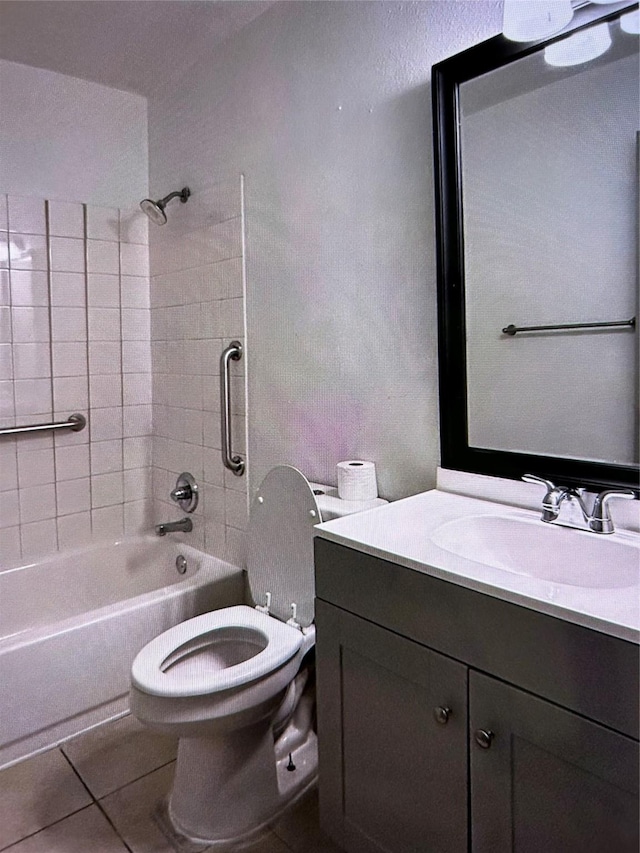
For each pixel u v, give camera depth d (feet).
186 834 5.02
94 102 8.29
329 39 6.02
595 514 4.11
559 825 3.15
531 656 3.19
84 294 8.39
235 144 7.24
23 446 8.02
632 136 4.07
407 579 3.80
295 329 6.64
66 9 6.50
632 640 2.80
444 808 3.72
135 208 8.77
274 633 5.47
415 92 5.30
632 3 3.99
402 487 5.68
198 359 8.09
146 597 6.93
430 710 3.74
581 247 4.36
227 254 7.47
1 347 7.75
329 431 6.34
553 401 4.58
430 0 5.15
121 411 8.86
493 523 4.53
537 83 4.48
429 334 5.34
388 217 5.59
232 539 7.76
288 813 5.24
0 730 5.79
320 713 4.54
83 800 5.42
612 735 2.90
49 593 7.94
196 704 4.72
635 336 4.14
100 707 6.50
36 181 7.88
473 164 4.87
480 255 4.89
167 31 7.01
